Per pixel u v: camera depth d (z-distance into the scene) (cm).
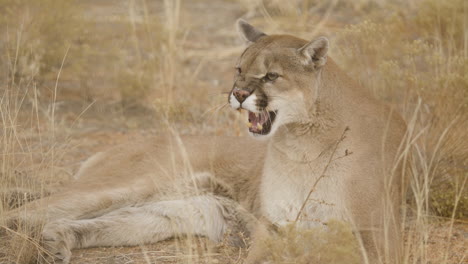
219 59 2114
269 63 957
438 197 1132
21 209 1021
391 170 964
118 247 1051
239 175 1114
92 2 2530
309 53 948
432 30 1659
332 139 945
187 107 1611
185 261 976
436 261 953
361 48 1505
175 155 1138
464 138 1204
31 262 955
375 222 923
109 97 1781
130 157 1146
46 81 1773
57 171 1259
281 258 834
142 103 1766
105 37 1955
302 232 831
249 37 1071
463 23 1606
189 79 1898
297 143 957
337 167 937
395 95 1399
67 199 1056
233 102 973
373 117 982
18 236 962
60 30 1761
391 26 1631
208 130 1520
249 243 1023
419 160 1163
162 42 1970
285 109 954
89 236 1038
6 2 1678
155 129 1597
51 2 1734
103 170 1133
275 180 985
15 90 1369
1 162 1117
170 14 2020
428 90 1324
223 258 1012
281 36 1008
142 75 1786
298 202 965
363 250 843
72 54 1745
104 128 1595
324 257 812
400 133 1023
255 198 1092
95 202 1066
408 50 1396
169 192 1109
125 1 2280
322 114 946
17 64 1524
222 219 1109
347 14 2372
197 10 2605
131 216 1071
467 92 1245
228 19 2488
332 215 942
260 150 1117
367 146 949
